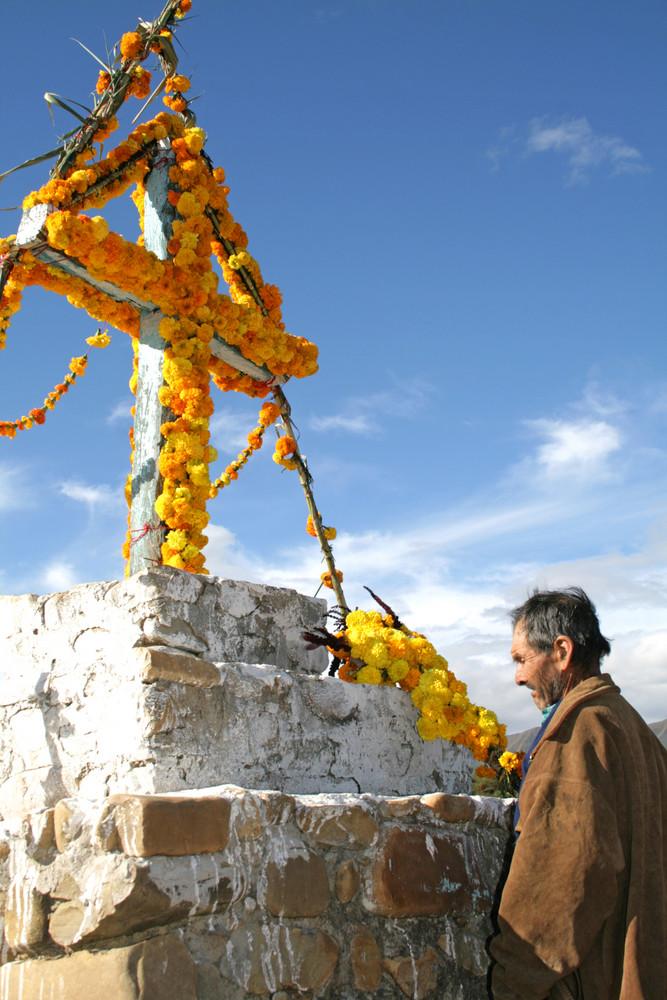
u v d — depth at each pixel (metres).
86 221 3.78
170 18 4.41
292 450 5.25
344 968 2.74
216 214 4.70
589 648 2.82
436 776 3.82
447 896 3.10
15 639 3.34
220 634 3.25
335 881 2.82
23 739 3.19
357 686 3.55
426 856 3.08
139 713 2.79
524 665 2.89
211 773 2.88
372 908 2.86
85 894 2.35
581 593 2.95
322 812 2.83
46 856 2.54
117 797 2.42
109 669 2.97
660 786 2.60
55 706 3.10
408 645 3.95
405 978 2.88
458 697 3.86
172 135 4.61
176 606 3.06
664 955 2.31
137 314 4.49
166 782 2.74
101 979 2.25
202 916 2.45
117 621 3.02
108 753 2.88
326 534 5.32
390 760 3.59
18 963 2.47
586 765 2.52
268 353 4.68
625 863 2.45
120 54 4.29
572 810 2.47
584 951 2.36
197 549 3.79
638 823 2.46
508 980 2.47
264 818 2.66
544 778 2.57
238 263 4.75
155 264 4.05
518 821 2.66
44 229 3.81
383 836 2.96
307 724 3.28
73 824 2.50
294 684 3.28
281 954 2.58
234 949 2.48
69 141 4.05
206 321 4.32
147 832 2.32
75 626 3.14
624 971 2.30
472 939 3.19
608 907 2.38
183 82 4.62
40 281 4.12
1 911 2.59
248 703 3.08
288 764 3.15
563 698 2.73
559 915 2.40
